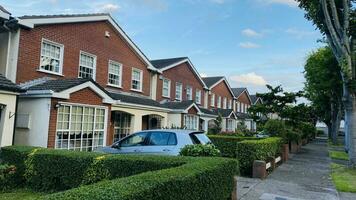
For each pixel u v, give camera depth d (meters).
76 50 16.72
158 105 21.52
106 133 15.14
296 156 21.52
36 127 12.21
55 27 15.43
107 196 3.41
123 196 3.48
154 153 10.73
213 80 37.56
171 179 4.47
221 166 6.39
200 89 32.22
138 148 11.11
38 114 12.25
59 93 12.26
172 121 23.41
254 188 10.07
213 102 36.16
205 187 5.51
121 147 11.43
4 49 13.70
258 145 12.52
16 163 9.25
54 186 8.69
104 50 18.78
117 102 15.96
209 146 9.55
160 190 4.15
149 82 23.36
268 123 22.20
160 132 11.17
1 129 10.69
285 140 20.38
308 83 38.94
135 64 21.77
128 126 19.30
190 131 11.14
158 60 28.48
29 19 13.85
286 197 8.99
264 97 25.55
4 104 10.74
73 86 12.97
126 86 20.75
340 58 15.80
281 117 25.72
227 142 14.52
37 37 14.48
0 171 8.69
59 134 12.57
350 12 15.85
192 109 25.25
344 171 14.30
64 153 8.60
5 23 13.40
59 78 15.55
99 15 17.97
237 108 45.38
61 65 15.73
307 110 26.75
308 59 36.22
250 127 45.75
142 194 3.77
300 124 27.72
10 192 8.63
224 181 6.51
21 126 12.46
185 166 5.71
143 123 21.64
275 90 25.33
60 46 15.77
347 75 15.30
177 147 10.54
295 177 12.52
